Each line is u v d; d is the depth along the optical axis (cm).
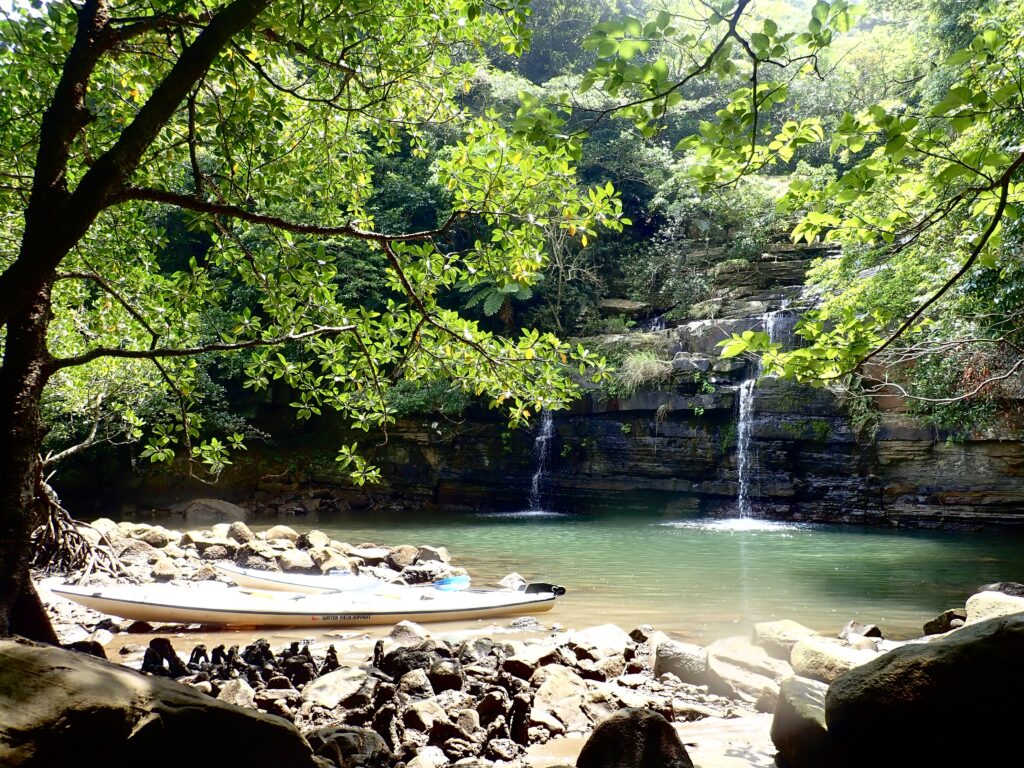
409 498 2611
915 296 1137
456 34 647
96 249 714
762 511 2155
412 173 2869
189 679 562
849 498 2045
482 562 1344
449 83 679
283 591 969
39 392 455
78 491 2548
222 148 596
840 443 2062
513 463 2538
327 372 644
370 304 2730
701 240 2942
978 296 1045
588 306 2867
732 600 988
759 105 389
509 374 601
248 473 2617
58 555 1041
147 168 679
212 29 410
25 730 230
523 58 3756
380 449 2633
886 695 322
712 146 414
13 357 448
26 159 619
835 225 497
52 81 616
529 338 598
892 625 834
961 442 1875
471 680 546
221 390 2464
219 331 640
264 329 630
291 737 290
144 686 263
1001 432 1756
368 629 823
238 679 509
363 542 1648
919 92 2625
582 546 1573
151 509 2461
